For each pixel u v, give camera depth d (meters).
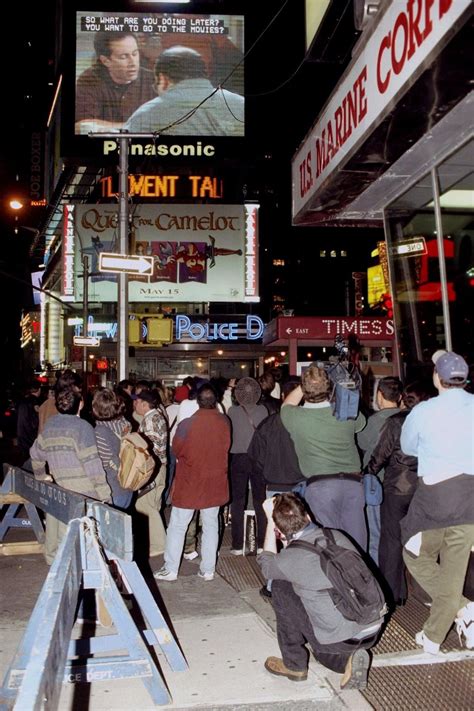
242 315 40.38
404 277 8.30
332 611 4.39
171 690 4.59
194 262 35.84
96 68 38.84
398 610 6.07
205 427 7.08
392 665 4.94
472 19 4.20
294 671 4.69
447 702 4.38
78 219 35.75
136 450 6.57
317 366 5.75
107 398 7.06
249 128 39.25
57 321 65.31
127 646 4.38
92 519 4.79
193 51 39.25
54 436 6.27
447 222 7.26
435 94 5.24
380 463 5.96
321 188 7.66
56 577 3.44
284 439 6.51
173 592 6.75
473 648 5.16
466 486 4.91
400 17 5.29
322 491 5.56
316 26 8.30
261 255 76.94
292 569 4.43
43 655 2.61
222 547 8.81
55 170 53.00
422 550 5.22
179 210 36.16
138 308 42.16
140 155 38.88
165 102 38.97
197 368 36.94
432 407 5.01
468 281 7.21
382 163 6.79
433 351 7.57
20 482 7.87
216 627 5.75
